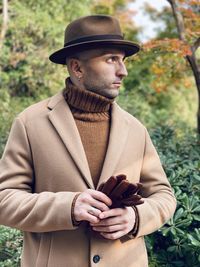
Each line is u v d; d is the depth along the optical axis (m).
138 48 1.79
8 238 3.09
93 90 1.77
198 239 2.69
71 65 1.79
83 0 8.41
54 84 7.92
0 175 1.77
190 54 4.20
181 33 4.52
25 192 1.74
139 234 1.73
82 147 1.76
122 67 1.77
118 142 1.79
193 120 9.81
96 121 1.80
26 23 7.74
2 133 5.83
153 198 1.83
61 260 1.72
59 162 1.74
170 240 2.82
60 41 7.96
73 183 1.73
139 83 8.95
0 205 1.72
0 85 7.67
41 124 1.79
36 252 1.77
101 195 1.60
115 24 1.79
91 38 1.75
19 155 1.77
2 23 7.69
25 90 7.93
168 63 4.88
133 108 7.26
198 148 3.92
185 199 2.80
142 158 1.88
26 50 7.79
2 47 7.64
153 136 4.18
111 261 1.74
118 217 1.63
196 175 2.99
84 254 1.74
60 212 1.62
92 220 1.59
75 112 1.81
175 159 3.41
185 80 5.86
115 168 1.77
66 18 8.27
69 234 1.74
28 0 8.00
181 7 4.61
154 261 2.77
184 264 2.79
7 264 2.92
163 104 9.45
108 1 9.05
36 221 1.67
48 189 1.75
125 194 1.60
